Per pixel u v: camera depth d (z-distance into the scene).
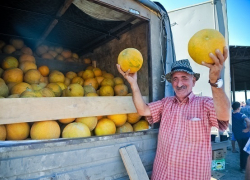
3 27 3.64
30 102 1.67
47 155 1.67
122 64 1.94
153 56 2.73
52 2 2.75
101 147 1.99
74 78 3.17
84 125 2.06
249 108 7.94
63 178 1.71
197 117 1.98
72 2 2.76
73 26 3.52
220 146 4.35
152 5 2.72
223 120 1.75
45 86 2.72
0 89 2.02
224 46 1.29
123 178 2.11
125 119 2.48
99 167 1.95
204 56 1.32
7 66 2.76
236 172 5.56
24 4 2.83
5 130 1.74
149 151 2.46
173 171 1.97
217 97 1.58
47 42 4.34
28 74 2.58
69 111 1.87
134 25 3.21
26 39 4.16
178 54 4.96
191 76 2.12
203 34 1.35
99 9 2.81
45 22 3.42
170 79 2.47
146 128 2.68
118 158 2.11
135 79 2.12
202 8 4.68
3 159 1.49
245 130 5.62
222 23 4.38
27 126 1.89
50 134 1.85
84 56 4.98
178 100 2.20
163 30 2.95
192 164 1.92
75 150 1.82
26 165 1.57
